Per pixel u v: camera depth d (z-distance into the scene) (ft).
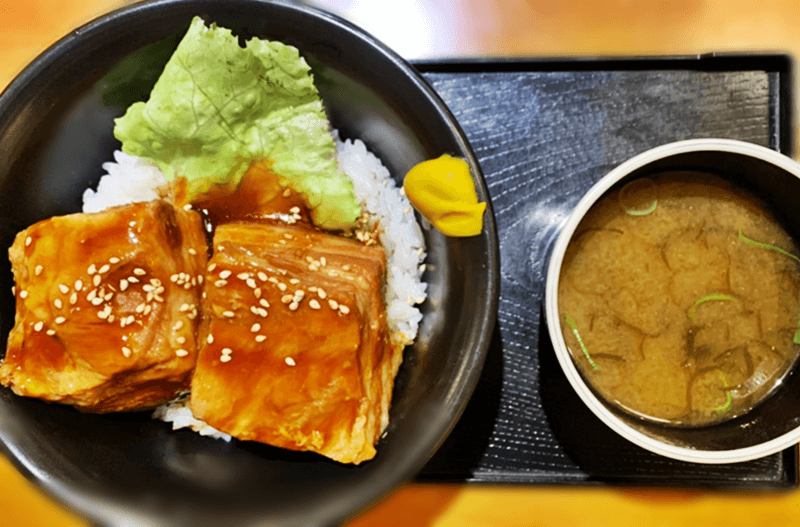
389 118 1.03
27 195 1.02
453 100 1.11
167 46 0.99
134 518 0.96
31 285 0.96
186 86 0.98
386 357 1.03
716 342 0.99
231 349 0.95
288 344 0.95
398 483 0.94
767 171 0.95
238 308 0.95
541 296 1.09
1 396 0.96
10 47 1.15
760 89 1.11
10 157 0.98
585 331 0.98
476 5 1.19
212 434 1.05
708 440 0.98
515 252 1.10
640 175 0.98
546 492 1.13
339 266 1.00
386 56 0.96
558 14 1.18
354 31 0.96
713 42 1.18
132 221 0.96
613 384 0.99
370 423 0.96
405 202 1.08
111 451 1.00
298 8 0.95
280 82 0.99
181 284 0.99
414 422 0.98
